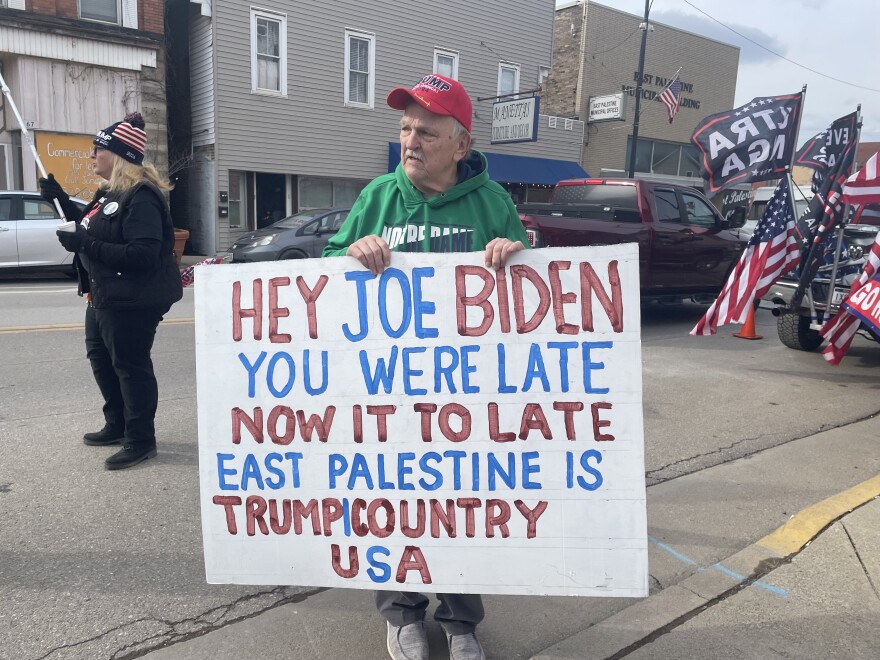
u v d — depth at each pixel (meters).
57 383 5.40
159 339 7.15
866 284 5.37
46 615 2.50
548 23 19.92
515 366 2.00
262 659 2.29
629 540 2.00
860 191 5.52
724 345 7.91
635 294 1.94
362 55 16.64
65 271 11.77
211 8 14.38
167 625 2.46
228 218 15.47
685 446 4.41
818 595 2.67
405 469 2.05
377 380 2.03
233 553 2.13
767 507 3.47
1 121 13.46
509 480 2.03
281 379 2.06
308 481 2.08
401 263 2.00
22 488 3.53
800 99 6.06
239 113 15.09
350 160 16.83
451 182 2.14
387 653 2.33
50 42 13.21
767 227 6.20
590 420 1.99
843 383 6.18
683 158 25.09
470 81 18.64
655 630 2.45
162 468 3.82
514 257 1.97
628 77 22.62
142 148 3.50
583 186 9.25
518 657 2.33
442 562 2.07
